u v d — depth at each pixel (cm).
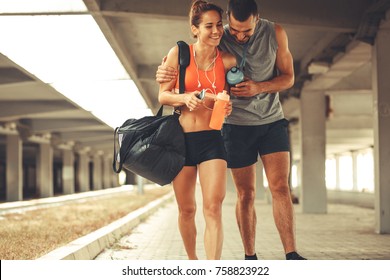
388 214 1255
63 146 5003
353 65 1717
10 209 2575
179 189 499
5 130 3356
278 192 566
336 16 1284
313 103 2214
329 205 3192
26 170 7238
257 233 1274
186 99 460
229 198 2784
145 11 1189
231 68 496
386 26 1258
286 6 1266
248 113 563
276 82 534
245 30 503
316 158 2195
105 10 1183
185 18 1201
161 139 473
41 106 2850
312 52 1808
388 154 1273
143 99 2536
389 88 1282
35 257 752
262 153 575
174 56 491
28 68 1792
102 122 3591
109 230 1084
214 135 482
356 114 2845
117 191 6194
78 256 750
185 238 520
